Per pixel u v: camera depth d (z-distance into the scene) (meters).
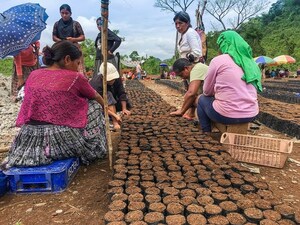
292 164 3.18
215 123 3.72
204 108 3.65
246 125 3.37
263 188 2.31
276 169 3.03
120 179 2.46
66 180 2.66
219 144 3.32
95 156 3.10
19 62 6.19
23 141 2.66
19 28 5.29
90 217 2.21
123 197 2.15
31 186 2.60
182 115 4.60
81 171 3.02
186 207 2.04
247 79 3.22
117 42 5.35
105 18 2.56
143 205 2.04
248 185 2.34
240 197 2.15
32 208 2.35
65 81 2.69
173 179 2.44
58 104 2.66
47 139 2.64
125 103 4.54
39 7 5.74
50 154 2.63
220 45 3.47
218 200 2.11
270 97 9.28
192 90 4.19
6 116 5.54
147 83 18.48
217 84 3.31
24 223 2.16
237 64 3.26
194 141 3.41
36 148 2.62
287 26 62.03
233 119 3.26
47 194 2.56
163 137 3.61
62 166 2.61
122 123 4.22
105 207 2.34
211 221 1.87
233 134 3.21
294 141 4.04
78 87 2.77
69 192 2.59
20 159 2.59
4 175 2.60
